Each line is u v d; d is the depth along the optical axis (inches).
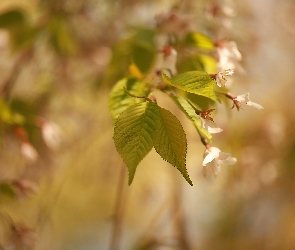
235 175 46.9
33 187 32.8
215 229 64.1
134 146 23.7
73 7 40.6
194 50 29.3
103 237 57.8
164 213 55.6
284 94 56.2
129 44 31.6
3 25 36.6
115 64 32.2
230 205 62.2
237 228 63.3
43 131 36.8
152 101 24.1
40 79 43.6
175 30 29.9
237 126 48.9
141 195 54.7
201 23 32.6
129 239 56.7
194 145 49.7
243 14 38.9
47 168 40.4
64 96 45.3
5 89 40.0
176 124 23.9
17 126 34.1
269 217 61.6
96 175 49.2
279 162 50.7
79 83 44.9
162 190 54.6
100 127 47.4
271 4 48.1
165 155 23.8
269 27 48.7
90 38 42.1
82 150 45.9
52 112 44.7
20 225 32.4
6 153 38.0
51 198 49.7
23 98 39.6
